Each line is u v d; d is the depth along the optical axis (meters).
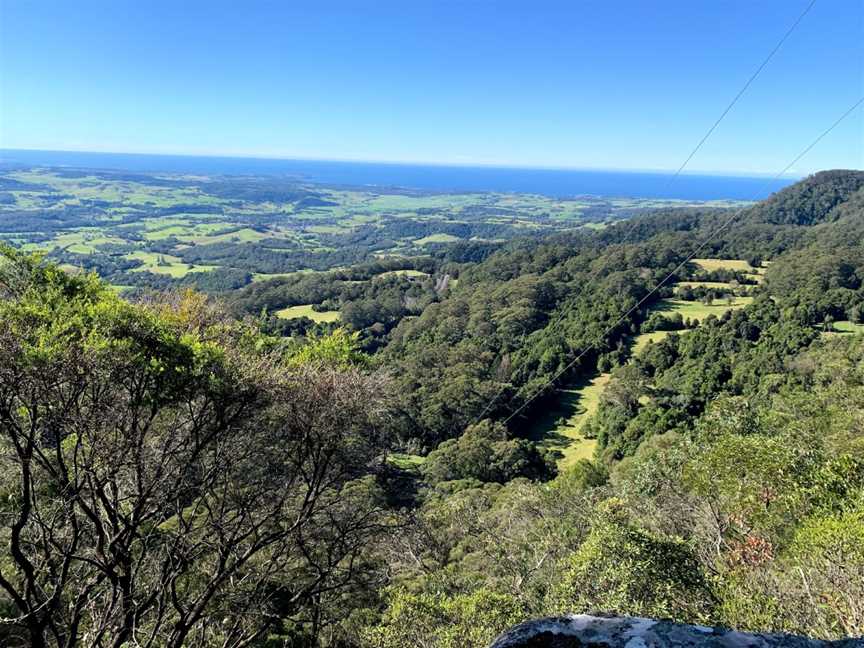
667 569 8.80
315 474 6.84
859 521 7.61
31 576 5.25
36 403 5.06
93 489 5.52
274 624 7.16
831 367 34.19
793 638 1.76
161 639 6.73
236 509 6.75
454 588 13.69
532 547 17.30
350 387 6.87
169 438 6.06
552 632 1.92
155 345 5.61
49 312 5.27
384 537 8.39
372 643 9.53
